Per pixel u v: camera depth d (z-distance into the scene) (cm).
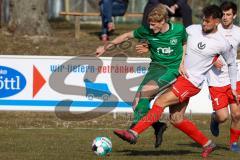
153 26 2344
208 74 2661
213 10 2359
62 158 2434
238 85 2677
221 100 2650
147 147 2756
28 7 4688
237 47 2642
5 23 5644
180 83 2361
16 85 3569
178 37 2366
